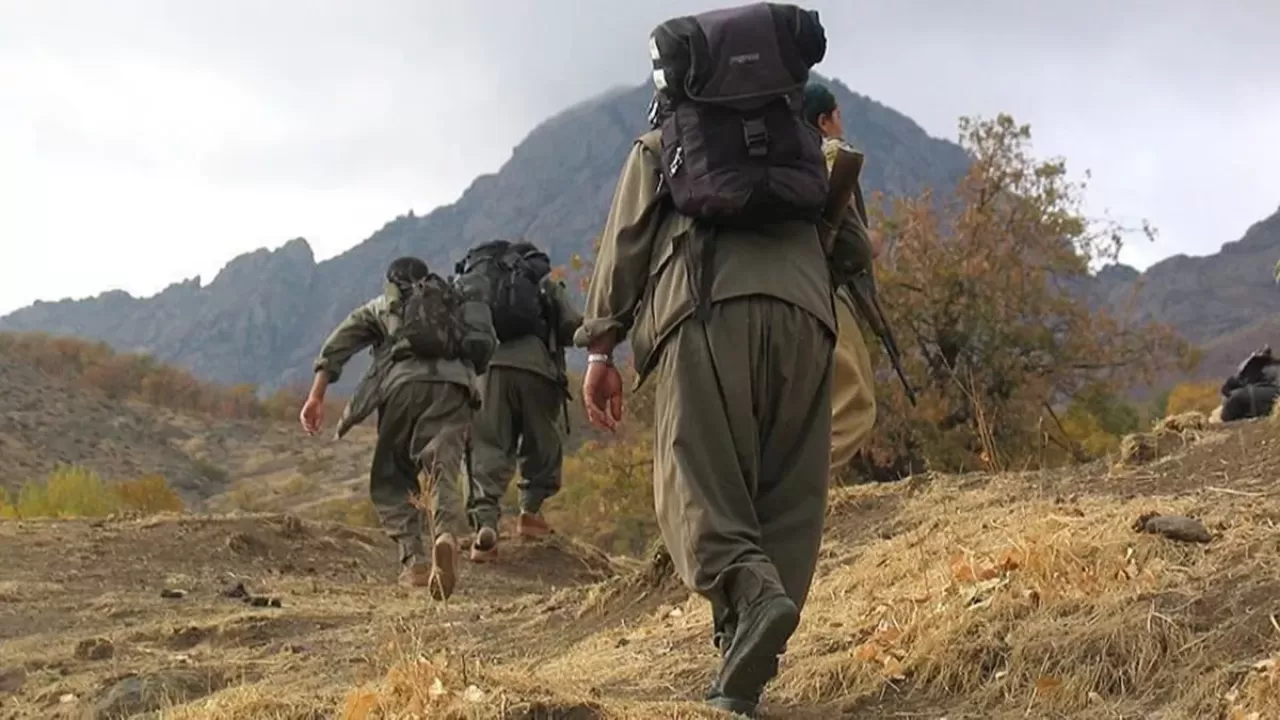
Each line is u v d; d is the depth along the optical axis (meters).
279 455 87.00
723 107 4.23
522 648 6.54
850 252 4.65
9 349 97.38
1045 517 5.61
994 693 4.32
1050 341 24.12
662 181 4.34
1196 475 6.77
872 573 6.02
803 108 4.36
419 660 4.34
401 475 9.04
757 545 4.16
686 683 4.94
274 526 11.88
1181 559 4.87
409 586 9.22
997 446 20.69
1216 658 4.19
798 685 4.61
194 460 84.75
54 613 8.69
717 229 4.29
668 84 4.26
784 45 4.25
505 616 7.43
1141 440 7.66
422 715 4.01
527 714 4.00
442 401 8.59
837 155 4.46
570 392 10.97
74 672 6.80
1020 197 25.28
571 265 20.70
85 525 11.67
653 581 6.95
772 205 4.23
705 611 6.22
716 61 4.21
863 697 4.46
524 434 11.04
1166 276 181.12
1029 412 23.05
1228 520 5.28
